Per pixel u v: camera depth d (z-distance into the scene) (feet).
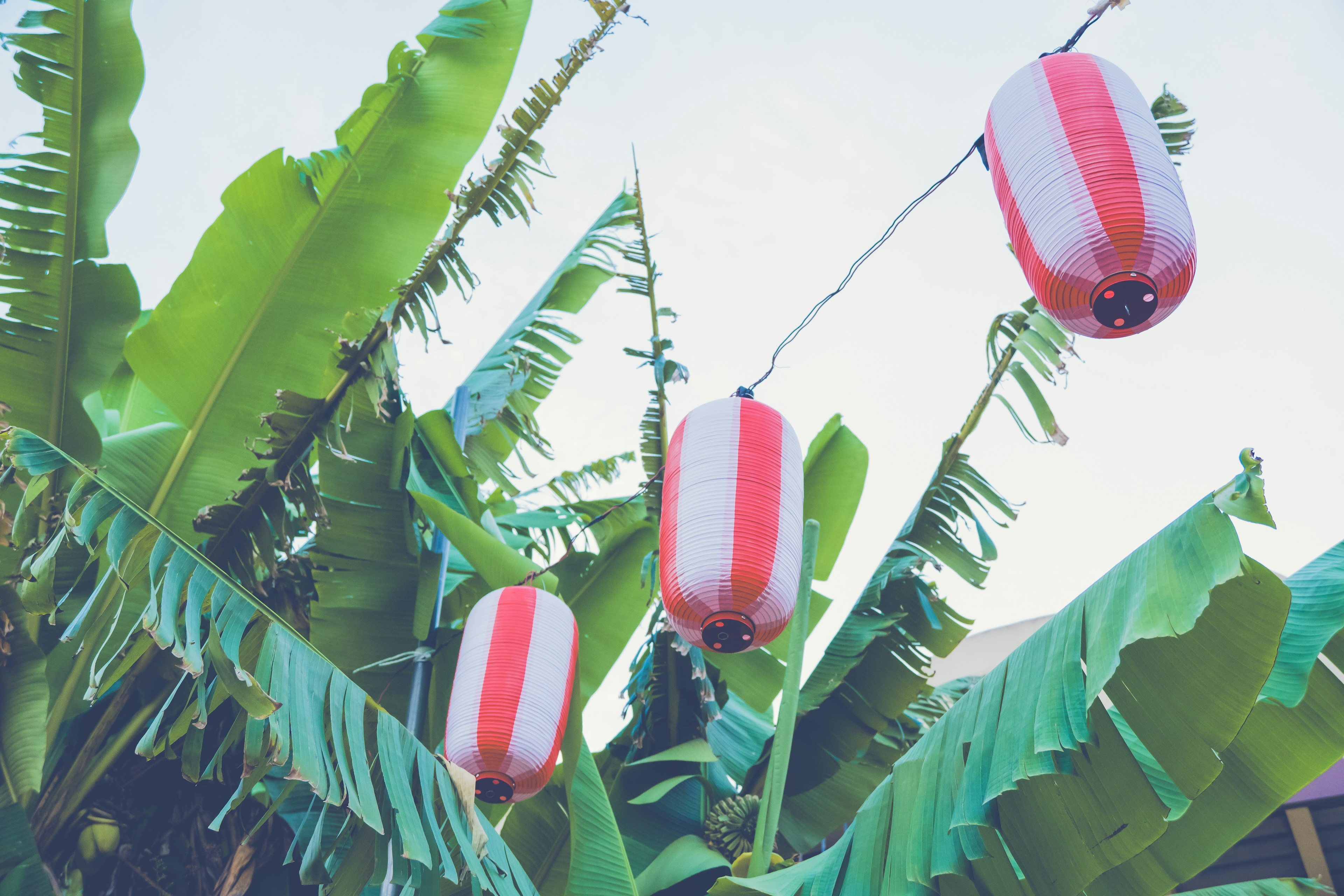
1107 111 6.32
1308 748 7.49
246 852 10.80
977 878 7.30
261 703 5.91
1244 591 6.41
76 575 11.37
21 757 9.41
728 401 8.52
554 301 16.80
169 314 12.92
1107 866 6.79
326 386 12.86
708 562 7.56
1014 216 6.47
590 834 10.29
